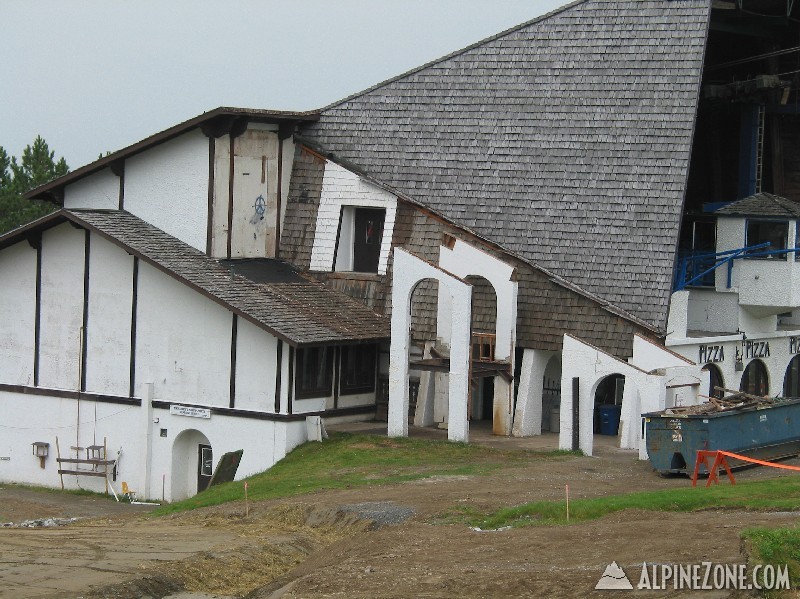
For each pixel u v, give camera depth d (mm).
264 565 30078
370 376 46875
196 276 44500
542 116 46750
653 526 27594
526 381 44375
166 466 45312
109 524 36781
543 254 44812
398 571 26375
